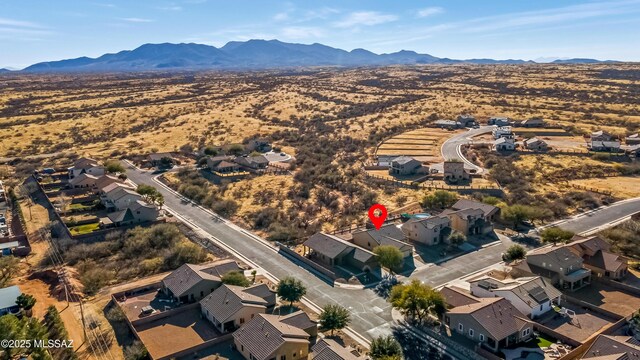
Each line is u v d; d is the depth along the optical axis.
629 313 68.00
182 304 71.50
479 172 145.50
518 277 79.94
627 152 164.00
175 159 169.62
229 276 74.31
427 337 62.78
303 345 57.56
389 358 53.00
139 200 114.50
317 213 113.00
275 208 115.38
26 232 102.62
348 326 65.44
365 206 116.81
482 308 62.81
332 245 87.88
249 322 61.34
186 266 77.38
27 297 69.31
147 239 95.19
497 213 107.50
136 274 83.38
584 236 91.31
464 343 61.12
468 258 88.62
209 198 124.19
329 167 150.00
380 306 71.19
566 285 76.25
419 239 96.62
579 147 173.38
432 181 137.00
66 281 79.31
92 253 90.94
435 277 80.62
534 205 114.38
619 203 119.44
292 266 85.81
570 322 65.88
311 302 72.25
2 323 57.38
